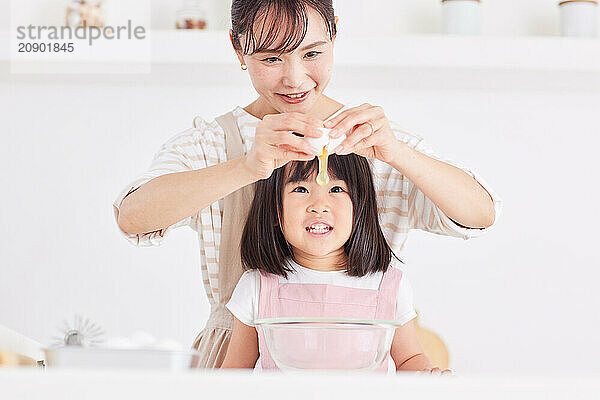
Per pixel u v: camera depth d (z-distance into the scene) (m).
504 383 0.59
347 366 0.88
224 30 2.05
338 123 1.12
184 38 1.94
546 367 2.19
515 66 1.97
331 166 1.27
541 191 2.19
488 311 2.20
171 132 2.18
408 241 2.20
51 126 2.17
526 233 2.20
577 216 2.20
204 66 1.98
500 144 2.19
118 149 2.18
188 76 2.09
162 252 2.18
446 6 2.04
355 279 1.28
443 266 2.20
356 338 0.88
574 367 2.19
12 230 2.17
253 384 0.58
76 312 2.16
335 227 1.25
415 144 1.44
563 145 2.19
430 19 2.16
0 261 2.16
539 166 2.20
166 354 0.82
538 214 2.19
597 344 2.20
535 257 2.20
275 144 1.11
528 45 1.97
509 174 2.20
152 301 2.17
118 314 2.17
